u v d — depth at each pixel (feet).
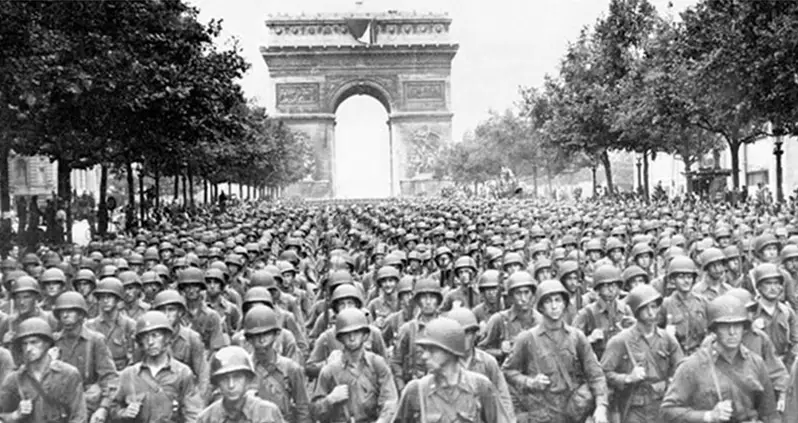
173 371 42.86
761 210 149.59
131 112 137.59
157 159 188.85
